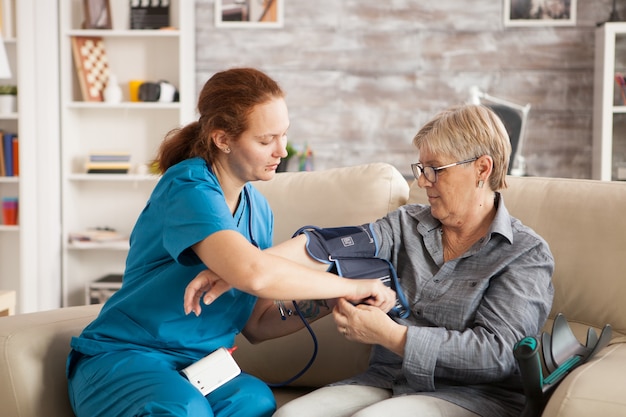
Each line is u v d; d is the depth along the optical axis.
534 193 1.95
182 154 1.74
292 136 4.93
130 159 4.51
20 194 4.16
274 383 2.04
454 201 1.71
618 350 1.64
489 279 1.66
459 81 4.82
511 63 4.78
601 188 1.90
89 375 1.64
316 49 4.86
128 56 4.62
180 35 4.42
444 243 1.79
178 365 1.68
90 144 4.66
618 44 4.59
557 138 4.79
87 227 4.70
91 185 4.69
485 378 1.57
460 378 1.58
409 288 1.76
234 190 1.71
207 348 1.72
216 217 1.55
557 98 4.77
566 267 1.85
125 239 4.53
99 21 4.48
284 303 1.84
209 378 1.62
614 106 4.48
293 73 4.88
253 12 4.86
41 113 4.28
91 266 4.71
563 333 1.55
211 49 4.89
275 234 2.10
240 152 1.62
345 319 1.64
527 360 1.37
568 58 4.74
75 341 1.71
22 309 4.22
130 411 1.51
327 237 1.79
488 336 1.58
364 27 4.84
